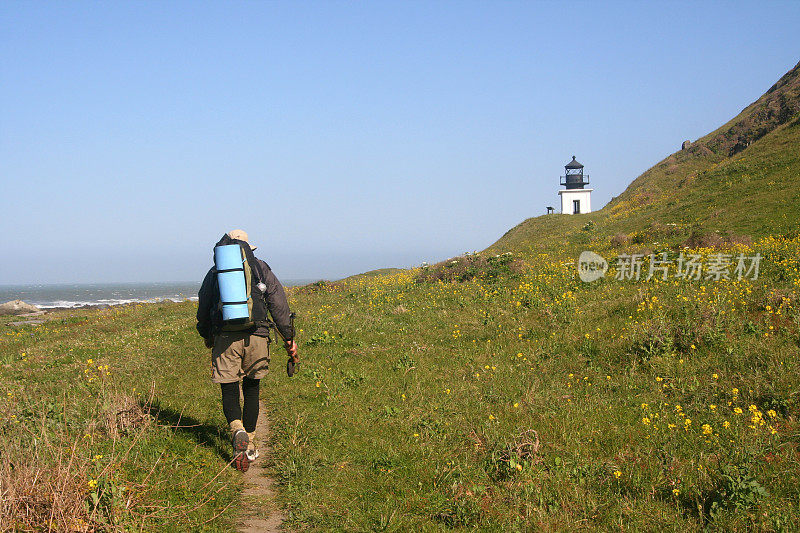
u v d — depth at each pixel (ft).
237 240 16.71
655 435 17.34
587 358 26.53
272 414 22.58
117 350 39.96
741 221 76.02
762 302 29.53
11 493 11.64
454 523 12.98
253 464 17.43
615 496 13.88
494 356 28.99
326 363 30.55
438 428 19.12
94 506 11.91
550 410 20.15
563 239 106.42
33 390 24.22
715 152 168.96
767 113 165.37
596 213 158.81
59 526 11.39
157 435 17.72
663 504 13.51
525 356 28.12
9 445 14.39
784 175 95.20
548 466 15.51
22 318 104.06
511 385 23.63
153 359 34.94
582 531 12.50
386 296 56.70
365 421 20.27
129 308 90.68
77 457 13.51
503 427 18.70
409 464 16.35
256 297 16.30
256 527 13.21
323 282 83.66
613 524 12.66
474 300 46.91
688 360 23.68
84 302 282.15
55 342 50.24
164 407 21.93
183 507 13.32
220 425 20.04
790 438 16.21
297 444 18.13
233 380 16.47
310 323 45.19
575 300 40.32
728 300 31.24
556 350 28.48
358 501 14.33
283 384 26.94
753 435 16.28
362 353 32.40
